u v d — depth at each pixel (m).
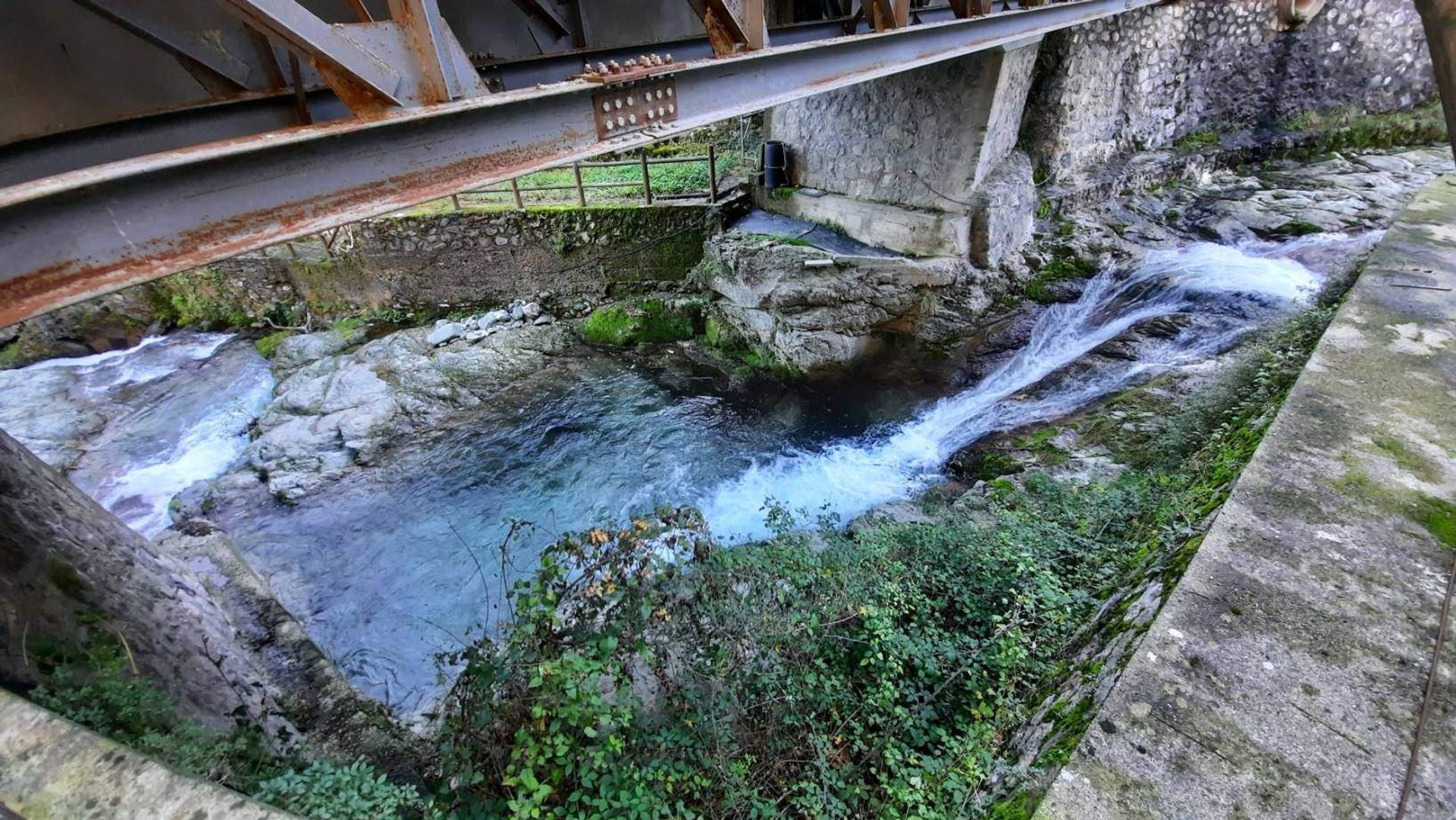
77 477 6.42
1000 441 5.77
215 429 7.18
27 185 1.23
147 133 2.47
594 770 2.40
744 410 7.29
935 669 2.95
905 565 3.72
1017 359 6.82
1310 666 1.82
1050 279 7.41
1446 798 1.51
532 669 2.62
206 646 3.35
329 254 8.70
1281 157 9.50
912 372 7.18
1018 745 2.27
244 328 9.19
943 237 6.80
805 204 7.98
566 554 3.23
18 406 7.30
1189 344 6.08
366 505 6.16
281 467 6.43
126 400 7.61
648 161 9.41
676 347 8.23
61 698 2.45
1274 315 5.97
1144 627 2.09
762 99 3.13
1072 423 5.54
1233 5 8.72
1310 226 7.59
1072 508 4.15
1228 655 1.86
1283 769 1.60
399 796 2.31
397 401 7.20
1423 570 2.06
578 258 8.65
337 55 1.63
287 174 1.68
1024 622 3.05
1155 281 7.04
